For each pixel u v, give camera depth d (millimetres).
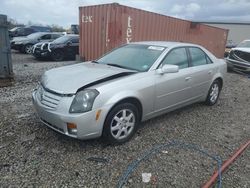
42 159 3279
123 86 3627
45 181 2857
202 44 14414
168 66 4129
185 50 4926
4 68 6918
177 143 3936
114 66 4336
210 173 3186
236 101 6766
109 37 9625
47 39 16953
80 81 3529
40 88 3883
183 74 4641
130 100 3770
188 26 12734
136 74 3936
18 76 8555
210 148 3857
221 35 16344
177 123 4766
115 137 3668
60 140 3785
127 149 3654
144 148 3711
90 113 3289
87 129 3320
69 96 3336
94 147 3643
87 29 10836
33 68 10477
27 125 4277
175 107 4727
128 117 3781
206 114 5402
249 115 5609
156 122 4742
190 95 4992
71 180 2898
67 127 3328
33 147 3559
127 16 9461
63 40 13875
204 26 14109
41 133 3988
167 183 2941
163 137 4121
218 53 16578
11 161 3199
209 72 5426
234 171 3277
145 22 10180
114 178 2973
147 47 4727
